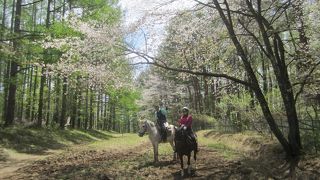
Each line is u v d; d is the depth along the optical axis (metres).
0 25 23.48
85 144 28.86
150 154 19.20
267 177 11.82
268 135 20.56
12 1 29.27
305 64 15.37
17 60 24.23
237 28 15.75
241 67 18.66
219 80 22.81
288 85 14.16
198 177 12.70
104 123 66.81
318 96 17.12
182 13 14.19
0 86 32.59
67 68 15.13
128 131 89.44
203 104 44.22
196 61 15.95
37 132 29.08
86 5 26.30
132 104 54.34
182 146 13.06
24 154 21.72
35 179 13.02
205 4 13.90
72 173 13.81
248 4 13.75
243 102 22.78
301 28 14.93
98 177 12.78
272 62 14.02
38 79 41.97
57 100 39.69
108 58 14.40
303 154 13.59
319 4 14.52
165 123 16.42
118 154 20.30
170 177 12.86
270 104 20.47
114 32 13.93
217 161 16.14
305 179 11.16
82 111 44.09
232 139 24.45
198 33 15.05
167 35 14.59
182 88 52.31
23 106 43.28
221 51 16.45
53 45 15.27
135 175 13.20
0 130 24.67
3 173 15.30
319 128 15.11
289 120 13.98
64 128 36.94
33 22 28.14
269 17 15.64
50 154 22.62
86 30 14.36
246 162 15.13
